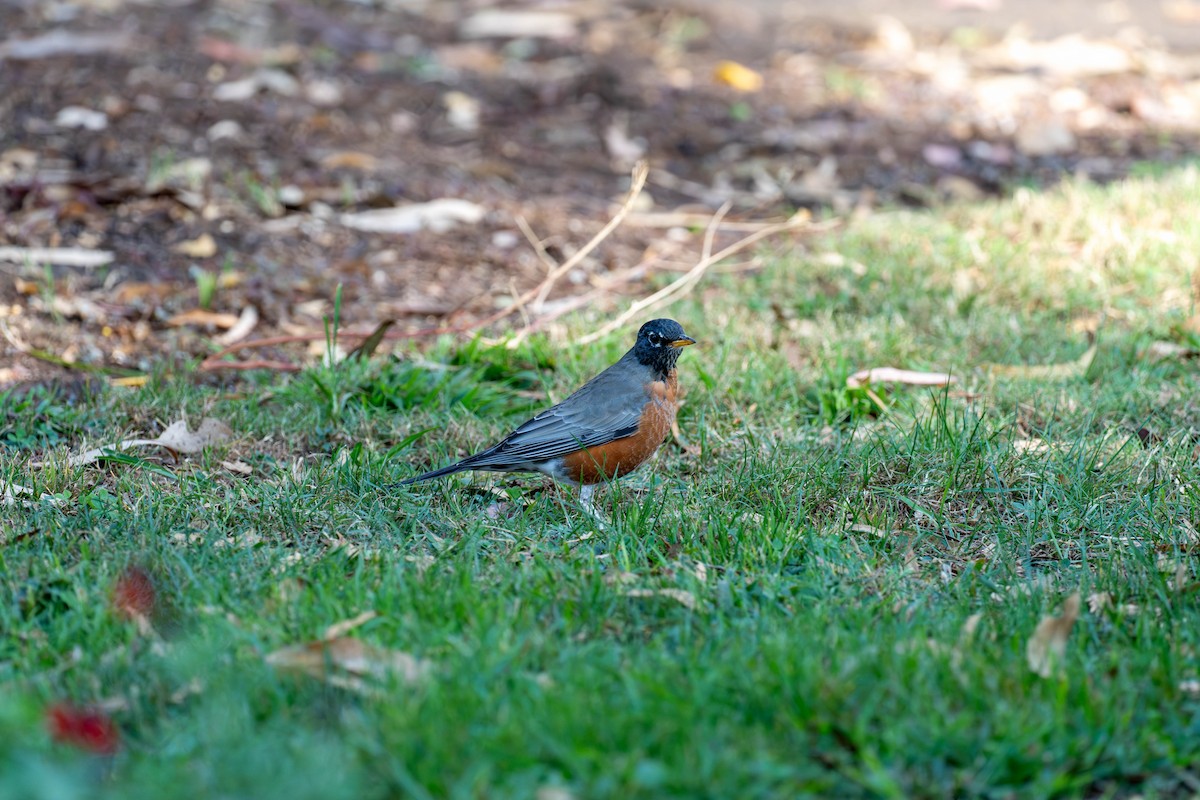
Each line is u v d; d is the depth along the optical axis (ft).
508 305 43.93
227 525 29.07
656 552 27.43
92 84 60.49
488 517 30.14
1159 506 29.55
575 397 30.68
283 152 55.57
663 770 18.52
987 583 26.14
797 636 22.88
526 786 18.58
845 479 31.73
